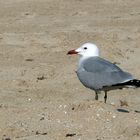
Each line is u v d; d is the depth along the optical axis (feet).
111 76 41.91
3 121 40.32
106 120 39.55
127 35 74.69
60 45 70.18
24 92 51.06
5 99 48.21
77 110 41.22
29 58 64.59
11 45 70.33
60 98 49.06
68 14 88.07
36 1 96.78
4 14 88.22
